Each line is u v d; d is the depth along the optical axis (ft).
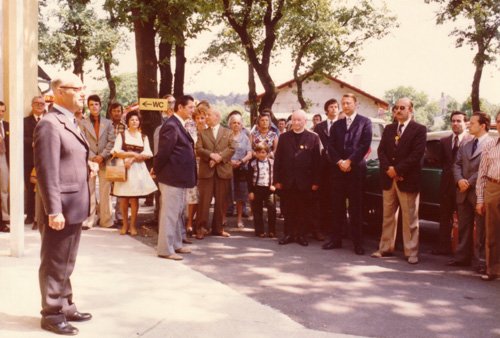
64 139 13.82
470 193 22.66
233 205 36.45
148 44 35.83
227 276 20.31
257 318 15.62
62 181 13.84
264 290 18.67
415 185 23.40
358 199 25.17
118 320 15.06
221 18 60.64
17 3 21.52
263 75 60.95
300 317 16.03
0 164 27.40
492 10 84.99
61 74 14.16
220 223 28.55
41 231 14.07
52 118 13.74
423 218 27.61
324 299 17.85
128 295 17.34
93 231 28.04
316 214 28.22
